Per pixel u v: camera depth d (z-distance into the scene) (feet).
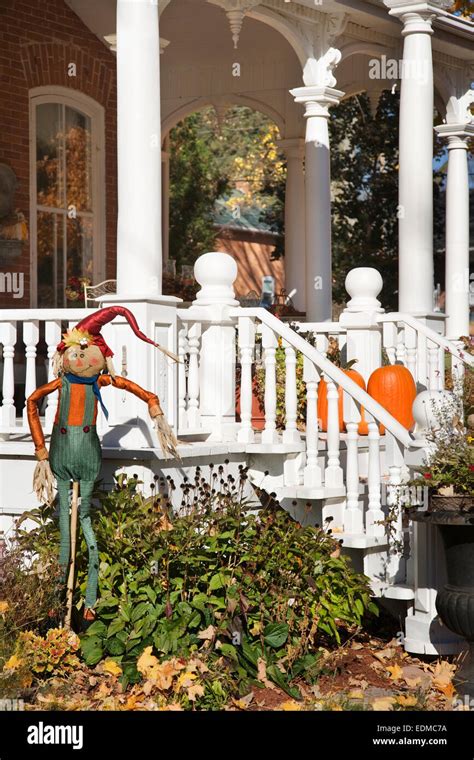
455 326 43.37
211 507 21.74
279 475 25.25
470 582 19.71
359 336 32.12
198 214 94.38
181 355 24.84
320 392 30.09
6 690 18.20
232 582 20.21
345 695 19.21
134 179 23.89
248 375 25.43
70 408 20.29
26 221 39.22
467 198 43.55
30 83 39.40
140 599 20.07
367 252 78.74
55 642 19.31
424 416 22.29
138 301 23.26
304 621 20.89
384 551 23.16
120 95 24.03
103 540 20.63
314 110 38.34
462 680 20.21
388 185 78.74
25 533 21.72
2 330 24.95
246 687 19.44
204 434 25.48
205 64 50.03
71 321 24.66
